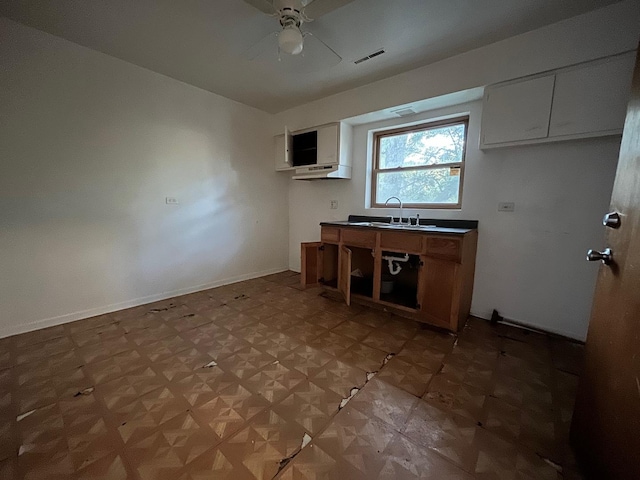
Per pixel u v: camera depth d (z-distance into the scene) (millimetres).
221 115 3299
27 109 2062
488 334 2227
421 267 2396
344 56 2291
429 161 2859
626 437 816
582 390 1141
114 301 2637
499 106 2104
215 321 2439
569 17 1791
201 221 3248
